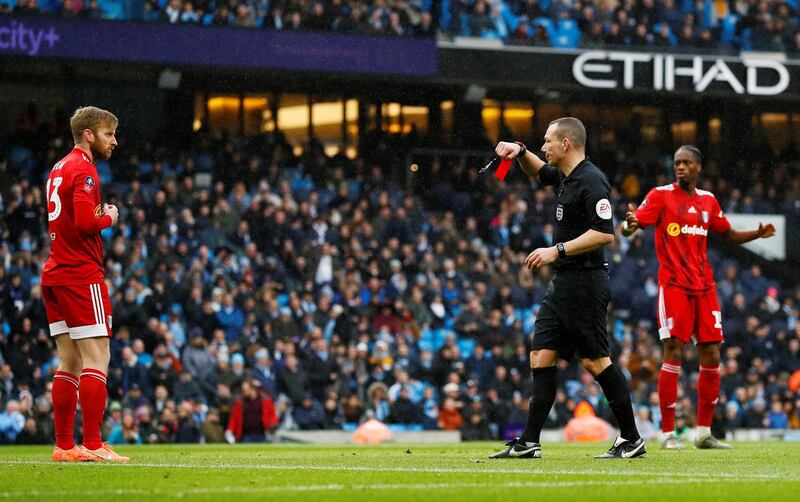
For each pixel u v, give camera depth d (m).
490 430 73.94
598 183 26.75
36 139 93.19
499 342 81.31
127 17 86.56
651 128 110.19
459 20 93.56
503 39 94.06
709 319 35.28
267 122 103.62
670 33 96.31
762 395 80.19
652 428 74.94
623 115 109.75
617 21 96.00
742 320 88.50
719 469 23.95
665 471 23.09
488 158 108.00
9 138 94.44
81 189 27.25
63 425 28.09
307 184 97.88
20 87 97.69
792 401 81.19
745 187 109.69
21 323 69.94
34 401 66.62
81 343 27.64
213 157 96.25
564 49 94.12
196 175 95.31
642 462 26.34
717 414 71.69
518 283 89.88
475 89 104.69
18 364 67.44
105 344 27.95
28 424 64.19
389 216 92.69
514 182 104.31
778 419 79.44
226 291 78.06
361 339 76.38
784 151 110.44
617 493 18.00
